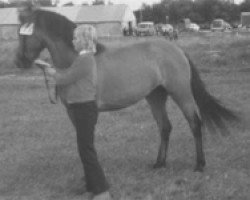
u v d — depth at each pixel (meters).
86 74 5.23
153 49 6.50
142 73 6.31
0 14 54.53
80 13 55.03
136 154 7.63
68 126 9.88
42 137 8.98
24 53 6.09
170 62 6.49
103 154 7.64
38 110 11.75
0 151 8.05
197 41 26.11
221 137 8.31
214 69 19.56
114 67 6.15
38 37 6.00
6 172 6.79
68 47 5.96
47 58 16.59
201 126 6.69
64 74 5.23
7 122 10.36
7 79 18.73
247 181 6.21
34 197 5.83
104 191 5.55
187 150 7.80
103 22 53.38
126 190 5.97
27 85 16.45
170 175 6.53
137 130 9.30
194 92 6.68
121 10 54.41
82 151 5.47
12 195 5.93
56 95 5.80
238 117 6.89
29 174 6.67
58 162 7.25
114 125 9.80
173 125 9.59
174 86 6.52
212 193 5.78
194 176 6.44
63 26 5.95
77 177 6.48
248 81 15.85
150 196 5.72
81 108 5.32
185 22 60.12
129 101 6.35
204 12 71.56
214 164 6.95
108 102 6.22
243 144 7.98
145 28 49.19
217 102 6.72
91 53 5.27
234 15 71.38
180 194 5.79
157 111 6.91
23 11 6.04
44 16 5.97
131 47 6.46
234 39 25.89
